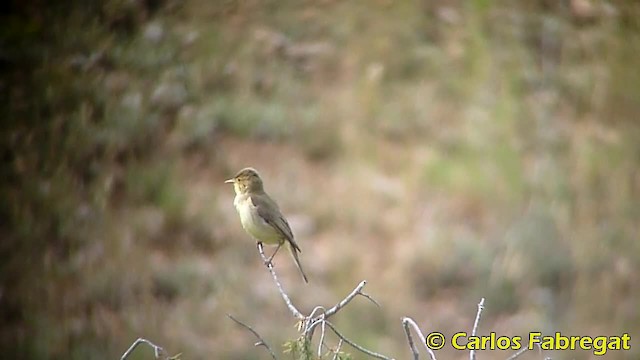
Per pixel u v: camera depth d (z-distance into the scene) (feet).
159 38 56.34
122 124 51.37
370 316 43.98
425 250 46.80
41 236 45.39
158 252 46.83
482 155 52.19
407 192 50.65
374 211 49.73
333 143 54.08
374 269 46.75
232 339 42.55
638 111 56.49
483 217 49.21
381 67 56.90
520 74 57.21
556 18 61.77
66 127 50.01
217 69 56.59
